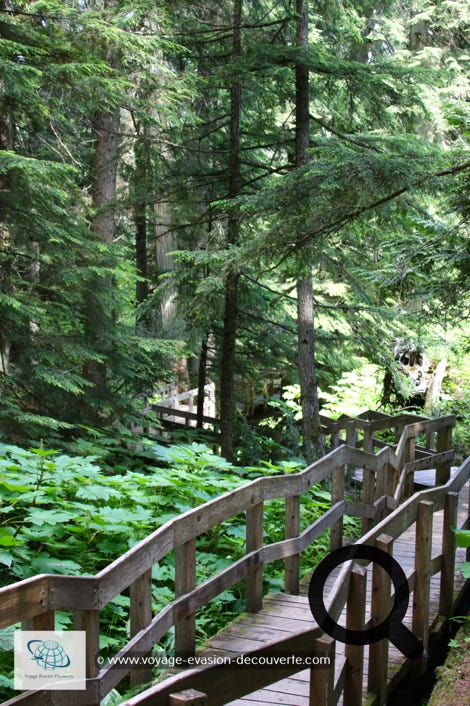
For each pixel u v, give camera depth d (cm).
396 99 1170
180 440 1368
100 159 1239
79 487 559
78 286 946
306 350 1165
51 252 872
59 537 520
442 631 589
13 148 908
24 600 297
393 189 824
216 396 1983
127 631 487
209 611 554
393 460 841
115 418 1036
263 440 1317
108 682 352
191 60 1347
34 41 831
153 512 640
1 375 857
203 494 645
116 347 1046
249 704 385
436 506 576
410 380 1449
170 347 1053
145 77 1036
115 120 1283
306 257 912
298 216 851
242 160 1238
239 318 1375
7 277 865
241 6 1215
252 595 522
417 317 877
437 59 1845
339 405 1664
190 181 1269
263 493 531
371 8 1675
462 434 1575
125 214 1509
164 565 577
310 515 832
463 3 1845
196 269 1191
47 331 965
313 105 1512
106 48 942
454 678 504
